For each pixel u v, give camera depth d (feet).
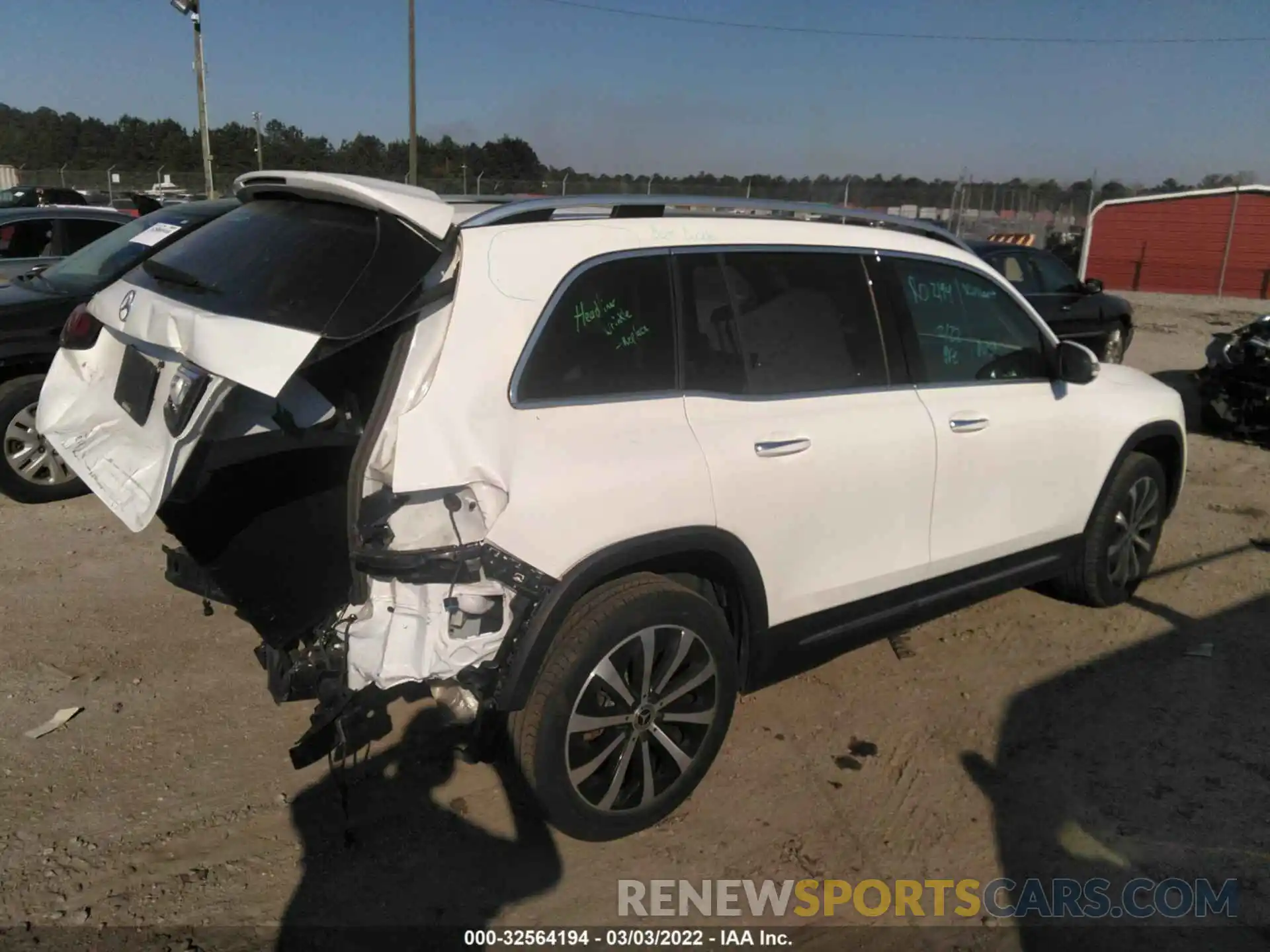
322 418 10.19
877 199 92.53
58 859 10.38
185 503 10.35
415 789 11.82
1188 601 17.90
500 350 9.53
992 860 10.94
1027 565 15.23
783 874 10.65
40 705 13.28
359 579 9.25
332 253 9.63
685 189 95.71
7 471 20.35
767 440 11.23
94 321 11.83
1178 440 17.35
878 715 13.79
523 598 9.52
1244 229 88.53
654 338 10.75
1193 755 12.98
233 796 11.55
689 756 11.22
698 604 10.78
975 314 14.32
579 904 10.11
